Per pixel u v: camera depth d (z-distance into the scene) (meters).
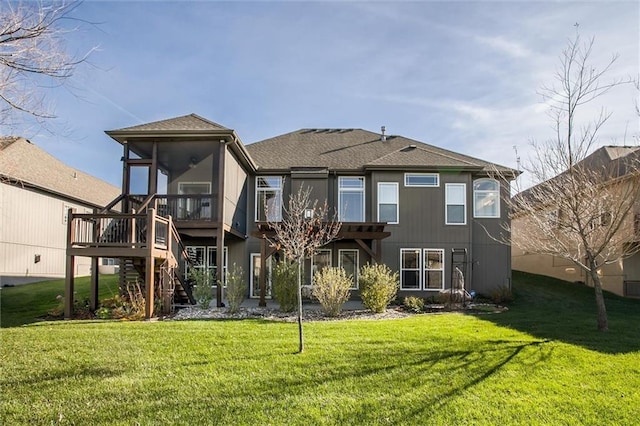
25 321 9.80
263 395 4.96
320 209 15.58
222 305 12.36
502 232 15.89
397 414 4.48
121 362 6.14
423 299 14.03
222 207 12.60
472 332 8.20
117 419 4.36
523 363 6.14
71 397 4.90
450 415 4.47
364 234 13.35
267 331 8.15
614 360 6.32
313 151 17.92
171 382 5.36
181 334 7.83
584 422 4.38
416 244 15.55
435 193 15.74
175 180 14.85
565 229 9.14
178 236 12.47
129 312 10.39
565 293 16.33
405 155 16.38
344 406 4.67
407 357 6.40
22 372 5.71
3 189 16.91
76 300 12.50
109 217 10.50
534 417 4.46
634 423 4.37
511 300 14.50
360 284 11.97
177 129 12.39
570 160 8.31
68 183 22.16
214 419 4.36
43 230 19.39
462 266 15.46
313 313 11.19
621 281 16.16
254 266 16.11
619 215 9.21
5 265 16.98
